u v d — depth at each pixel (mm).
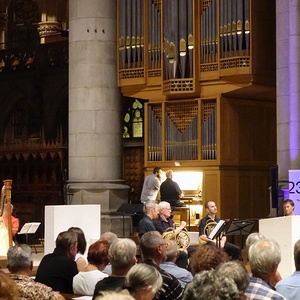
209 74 26391
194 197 26922
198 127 26859
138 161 37938
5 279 7457
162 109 27594
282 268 13320
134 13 27859
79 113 28281
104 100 28156
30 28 46281
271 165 27844
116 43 28422
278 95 24125
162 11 27125
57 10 45000
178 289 10039
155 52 27438
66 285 12414
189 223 25203
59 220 18750
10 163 41656
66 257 12555
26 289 9742
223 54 26031
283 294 9820
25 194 40781
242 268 7812
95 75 28156
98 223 19344
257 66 25609
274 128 28047
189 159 27172
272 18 26031
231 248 20141
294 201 21516
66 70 39562
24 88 41594
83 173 28172
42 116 40844
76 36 28406
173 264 11938
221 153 26469
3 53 42562
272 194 23422
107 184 27984
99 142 28125
